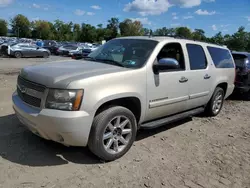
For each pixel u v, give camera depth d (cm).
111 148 385
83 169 359
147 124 445
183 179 354
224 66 650
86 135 347
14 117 543
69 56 3006
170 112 489
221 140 509
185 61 505
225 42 7519
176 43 494
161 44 457
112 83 368
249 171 391
